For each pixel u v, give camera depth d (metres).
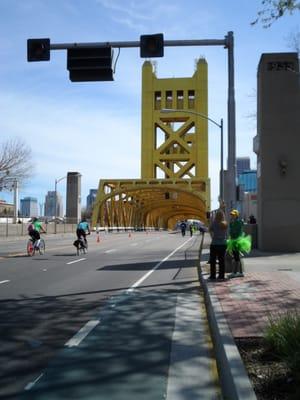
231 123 17.17
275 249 25.34
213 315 8.88
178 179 103.88
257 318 8.58
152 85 115.12
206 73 114.12
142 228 133.38
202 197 102.69
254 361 6.06
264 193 25.77
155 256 26.50
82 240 28.05
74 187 96.19
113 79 16.61
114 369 6.70
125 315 10.23
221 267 14.02
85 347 7.79
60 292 13.23
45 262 22.09
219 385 6.11
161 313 10.47
